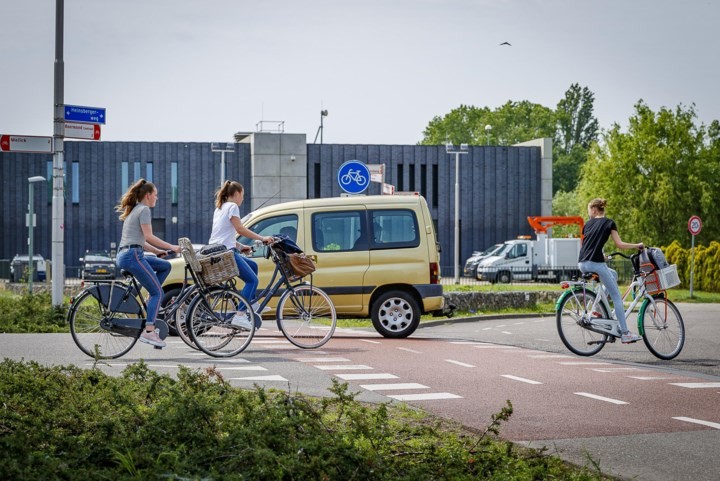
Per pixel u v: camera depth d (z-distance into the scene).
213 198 60.28
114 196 59.62
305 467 4.62
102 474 4.52
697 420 7.48
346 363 10.95
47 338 13.40
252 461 4.75
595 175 65.12
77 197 59.44
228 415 5.80
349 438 5.53
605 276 12.63
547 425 7.20
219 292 11.23
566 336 12.74
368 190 62.69
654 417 7.61
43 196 59.12
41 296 17.50
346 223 14.80
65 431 5.73
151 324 10.83
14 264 43.81
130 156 59.69
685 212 62.97
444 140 111.38
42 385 7.07
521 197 64.56
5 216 58.81
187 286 11.46
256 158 58.41
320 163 61.53
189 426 5.43
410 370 10.40
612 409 7.98
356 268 14.69
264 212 14.87
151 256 11.02
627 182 63.91
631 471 5.72
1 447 4.79
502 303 26.45
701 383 9.80
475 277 54.69
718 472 5.72
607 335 12.73
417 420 7.10
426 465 5.19
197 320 11.12
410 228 14.88
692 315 25.14
